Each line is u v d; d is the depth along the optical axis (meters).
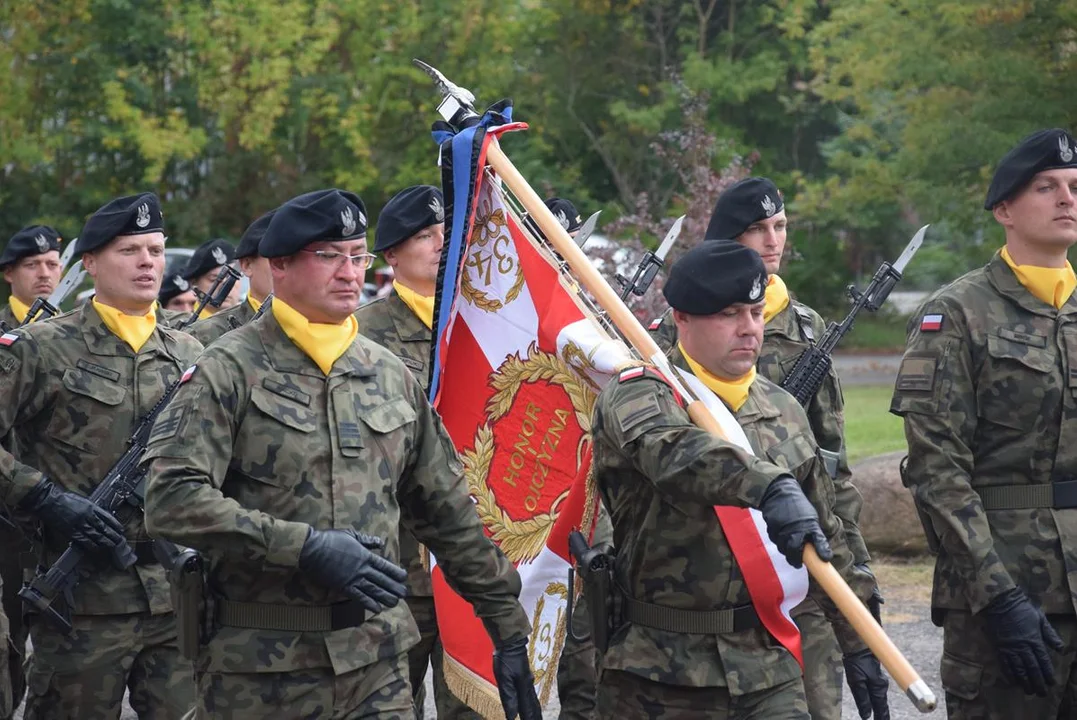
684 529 9.33
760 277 9.55
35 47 54.38
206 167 62.69
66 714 12.92
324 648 9.27
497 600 10.08
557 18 65.06
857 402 38.06
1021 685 10.68
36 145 54.62
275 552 8.84
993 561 10.73
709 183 31.23
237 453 9.32
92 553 12.82
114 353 13.44
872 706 10.08
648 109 61.41
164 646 13.05
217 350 9.44
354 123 56.56
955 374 11.05
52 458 13.18
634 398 9.13
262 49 53.97
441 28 59.16
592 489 10.40
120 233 13.42
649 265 14.08
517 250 10.90
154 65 58.56
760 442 9.71
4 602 15.20
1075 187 11.06
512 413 10.95
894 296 75.00
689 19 66.50
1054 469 10.96
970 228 43.03
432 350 11.09
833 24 43.91
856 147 62.94
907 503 20.75
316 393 9.54
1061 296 11.15
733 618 9.41
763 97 65.38
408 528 10.21
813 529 8.19
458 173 10.88
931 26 40.59
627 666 9.52
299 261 9.58
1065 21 38.97
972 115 40.12
